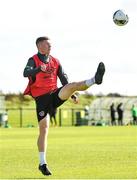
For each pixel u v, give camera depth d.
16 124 112.56
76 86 21.55
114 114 105.06
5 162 27.06
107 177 20.95
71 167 24.55
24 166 25.27
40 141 22.09
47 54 22.55
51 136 55.28
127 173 22.16
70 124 113.81
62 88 21.98
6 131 72.56
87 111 107.75
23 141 46.50
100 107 114.75
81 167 24.48
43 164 21.83
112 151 33.22
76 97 22.91
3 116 101.44
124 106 113.94
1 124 101.25
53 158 28.86
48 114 22.44
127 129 77.12
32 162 27.05
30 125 101.00
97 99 117.19
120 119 105.75
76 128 83.88
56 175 21.81
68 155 30.64
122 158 28.45
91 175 21.62
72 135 57.41
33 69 21.92
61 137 52.97
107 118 110.31
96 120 108.38
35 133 64.75
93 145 39.56
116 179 20.33
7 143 43.44
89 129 78.25
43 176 21.58
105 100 116.06
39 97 22.41
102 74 20.98
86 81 21.31
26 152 33.38
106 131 68.88
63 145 39.91
